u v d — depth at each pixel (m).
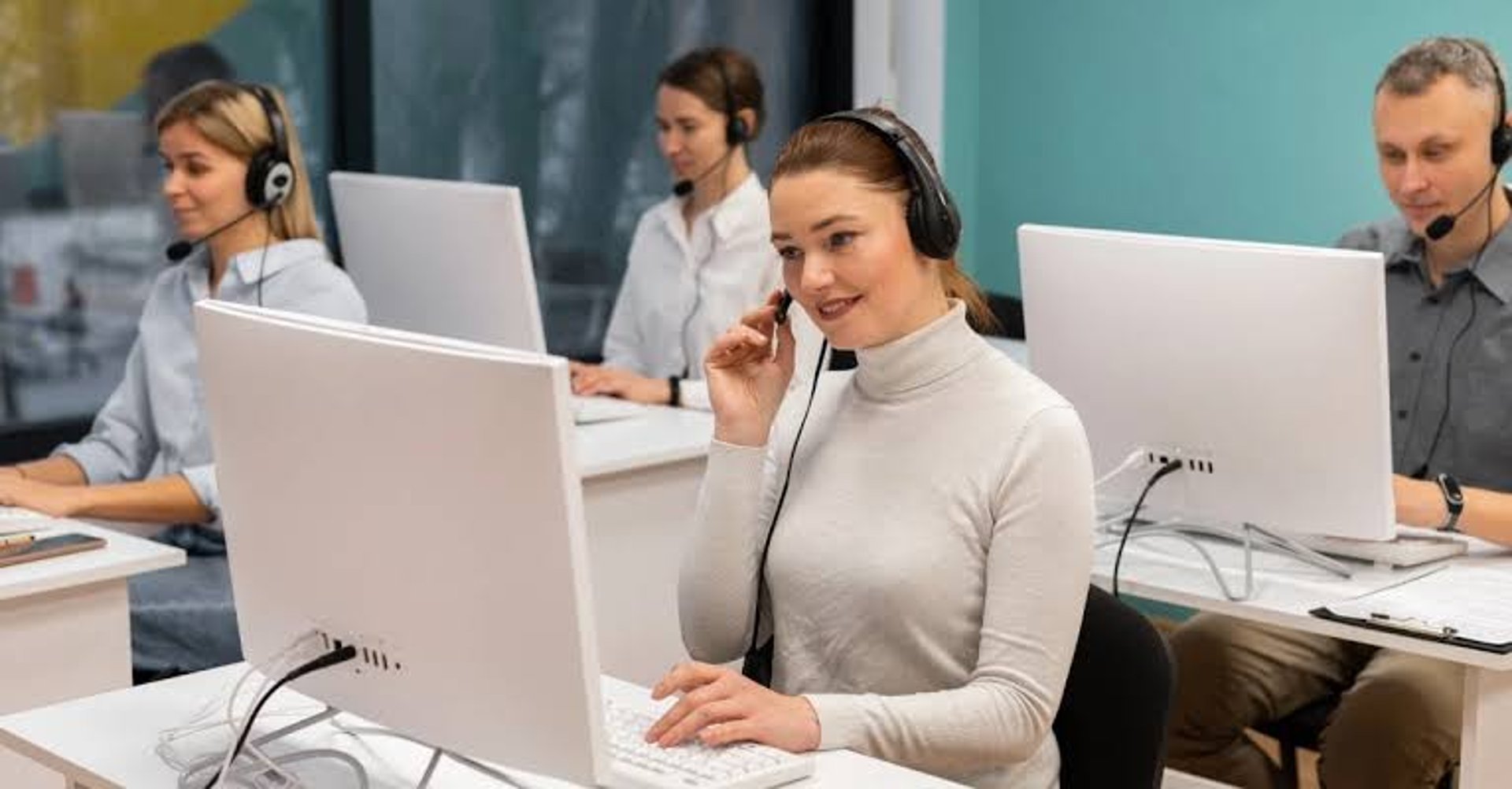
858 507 1.83
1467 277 2.72
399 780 1.63
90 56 3.54
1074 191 4.42
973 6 4.55
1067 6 4.37
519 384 1.35
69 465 3.03
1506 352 2.68
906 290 1.77
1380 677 2.49
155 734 1.75
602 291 4.33
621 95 4.30
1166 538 2.59
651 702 1.73
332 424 1.50
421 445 1.43
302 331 1.51
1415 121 2.63
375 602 1.52
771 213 1.77
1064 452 1.74
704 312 3.65
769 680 1.94
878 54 4.55
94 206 3.58
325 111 3.88
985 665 1.71
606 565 3.05
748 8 4.50
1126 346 2.36
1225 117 4.12
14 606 2.31
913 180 1.75
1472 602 2.24
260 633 1.67
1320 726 2.61
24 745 1.74
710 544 1.87
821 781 1.57
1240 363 2.25
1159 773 1.74
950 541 1.76
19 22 3.45
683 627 1.93
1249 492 2.31
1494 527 2.38
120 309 3.64
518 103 4.14
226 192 2.96
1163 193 4.25
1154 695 1.74
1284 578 2.37
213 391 1.64
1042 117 4.46
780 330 1.88
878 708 1.67
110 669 2.42
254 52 3.76
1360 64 3.88
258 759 1.65
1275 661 2.62
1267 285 2.20
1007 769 1.76
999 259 4.59
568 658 1.39
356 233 3.37
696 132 3.61
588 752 1.41
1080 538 1.72
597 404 3.41
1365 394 2.17
